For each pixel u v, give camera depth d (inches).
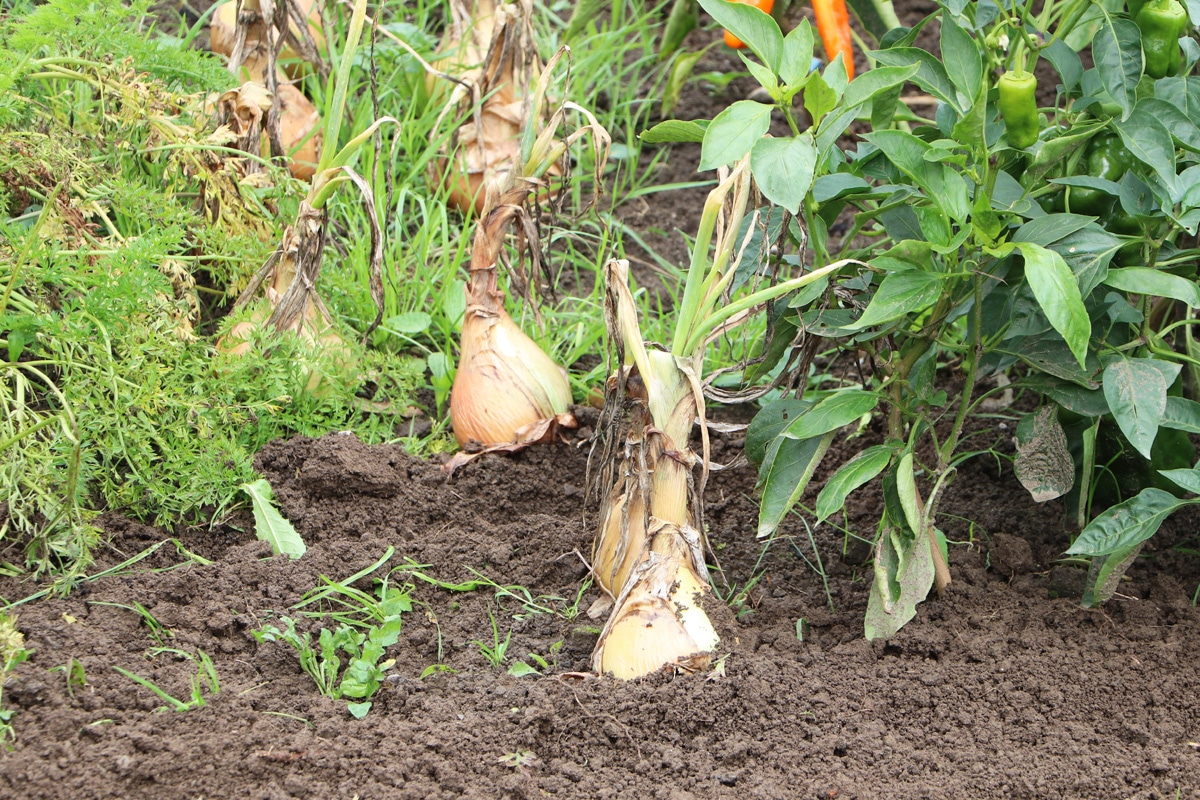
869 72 96.9
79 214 106.2
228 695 98.1
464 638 102.0
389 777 95.7
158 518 104.5
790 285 98.2
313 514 106.0
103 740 95.8
